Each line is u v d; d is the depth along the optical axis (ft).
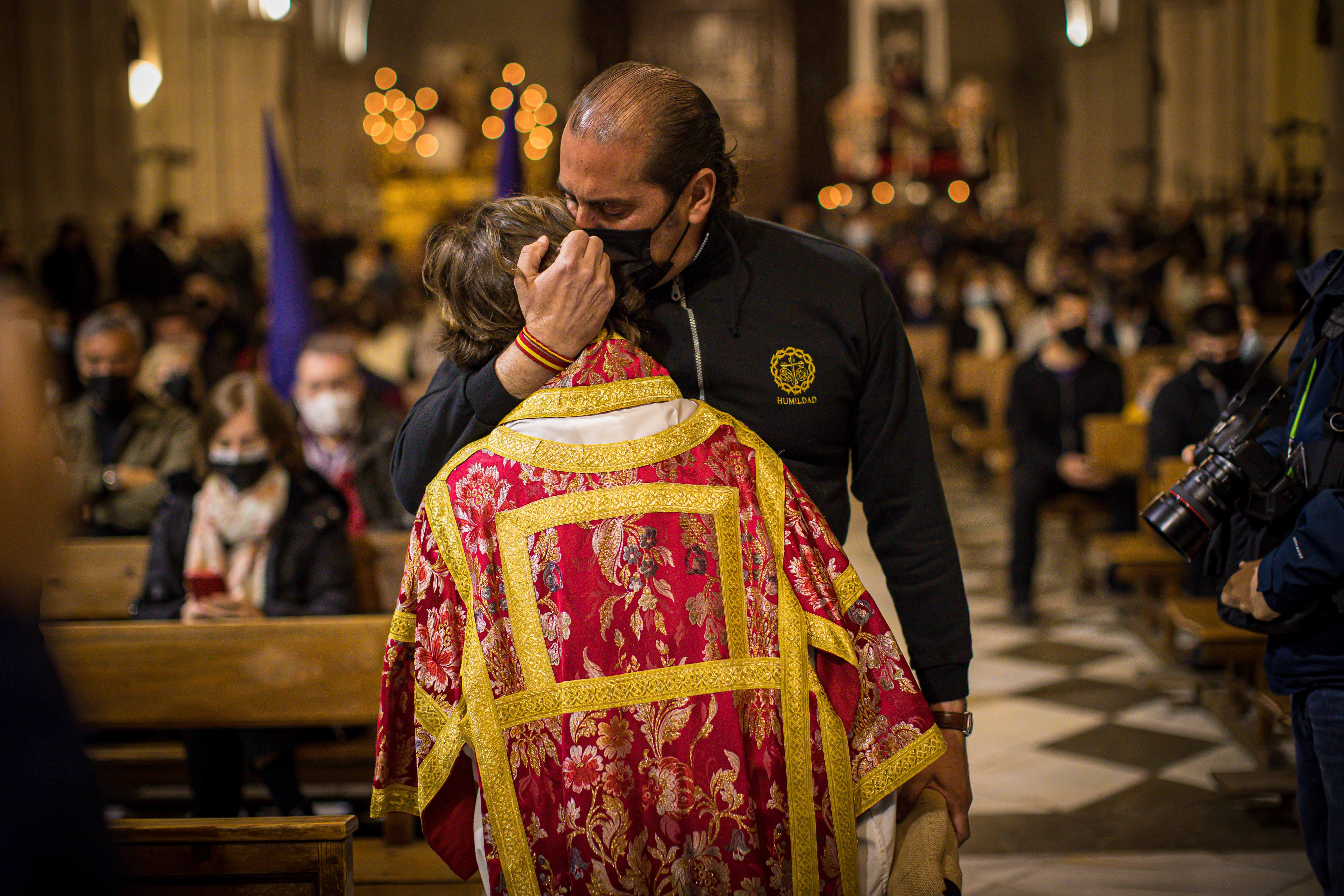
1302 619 6.77
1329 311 7.02
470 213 5.71
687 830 5.04
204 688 9.53
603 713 5.05
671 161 5.34
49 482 2.95
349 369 14.88
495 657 5.18
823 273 5.95
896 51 98.58
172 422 15.24
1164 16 66.23
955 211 90.07
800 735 5.20
